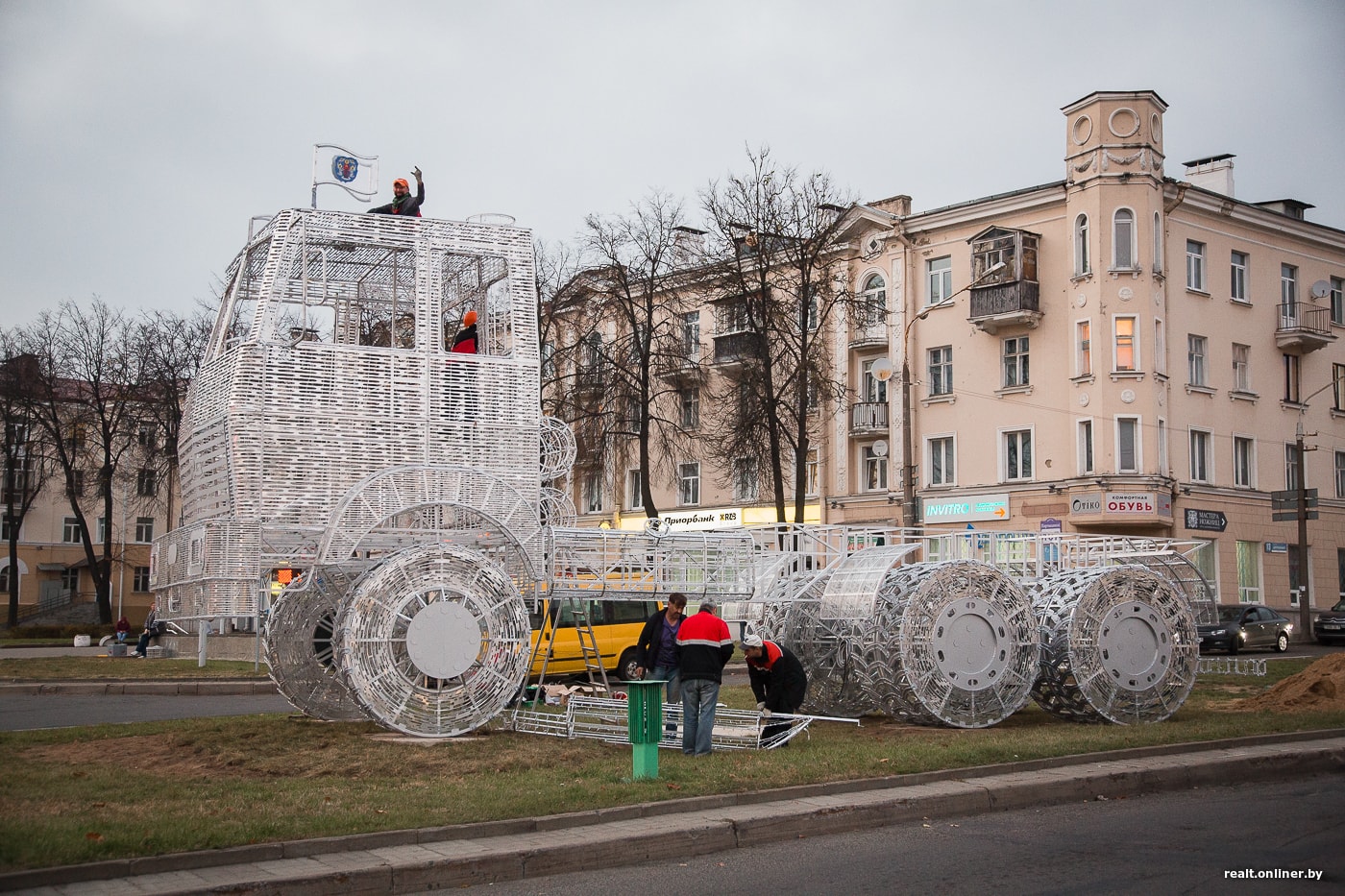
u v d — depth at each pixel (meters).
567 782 11.09
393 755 12.46
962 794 10.91
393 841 8.75
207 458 17.95
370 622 13.57
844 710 17.38
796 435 43.59
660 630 15.84
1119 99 41.34
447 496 17.69
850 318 41.88
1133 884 8.23
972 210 44.34
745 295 39.47
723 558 16.62
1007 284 42.44
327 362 17.61
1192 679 16.94
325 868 8.03
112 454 56.53
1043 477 42.12
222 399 17.48
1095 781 11.73
